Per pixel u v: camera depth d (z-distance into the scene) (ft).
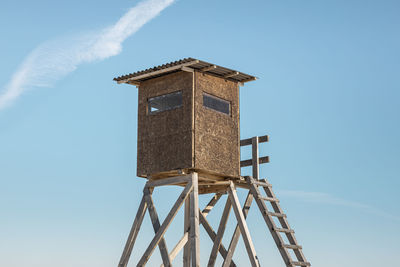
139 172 63.57
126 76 64.64
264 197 64.85
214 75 63.77
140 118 64.85
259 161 68.23
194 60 59.57
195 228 59.06
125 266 62.95
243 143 69.87
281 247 61.67
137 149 64.28
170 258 59.47
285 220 65.31
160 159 62.28
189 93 61.46
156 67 62.08
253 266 61.72
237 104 65.82
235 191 64.39
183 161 60.49
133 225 63.36
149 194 63.36
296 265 61.36
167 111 62.80
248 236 62.54
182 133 61.21
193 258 58.23
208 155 61.52
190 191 60.34
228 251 65.05
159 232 59.77
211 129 62.39
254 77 65.21
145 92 65.00
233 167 64.03
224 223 66.54
